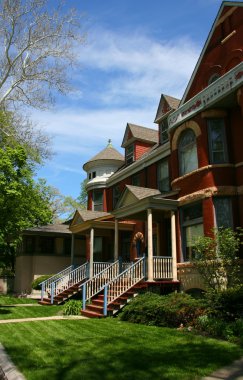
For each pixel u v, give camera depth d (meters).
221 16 16.30
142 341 9.18
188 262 15.58
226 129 15.15
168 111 21.78
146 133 26.88
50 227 31.44
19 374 6.80
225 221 14.32
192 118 16.27
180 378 6.20
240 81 13.46
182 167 16.97
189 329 10.33
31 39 21.98
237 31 15.29
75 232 25.30
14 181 16.86
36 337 10.25
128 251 24.03
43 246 30.66
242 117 13.62
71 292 20.81
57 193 50.28
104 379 6.27
